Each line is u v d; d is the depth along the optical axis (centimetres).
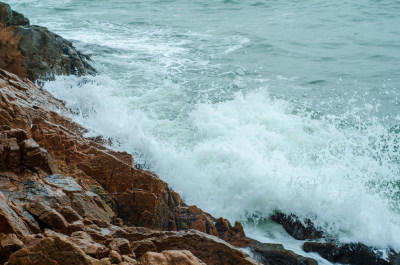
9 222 491
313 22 2480
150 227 757
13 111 834
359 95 1498
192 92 1457
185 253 484
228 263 602
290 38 2166
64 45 1502
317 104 1408
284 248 781
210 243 606
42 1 3058
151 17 2600
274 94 1472
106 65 1678
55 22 2412
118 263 459
